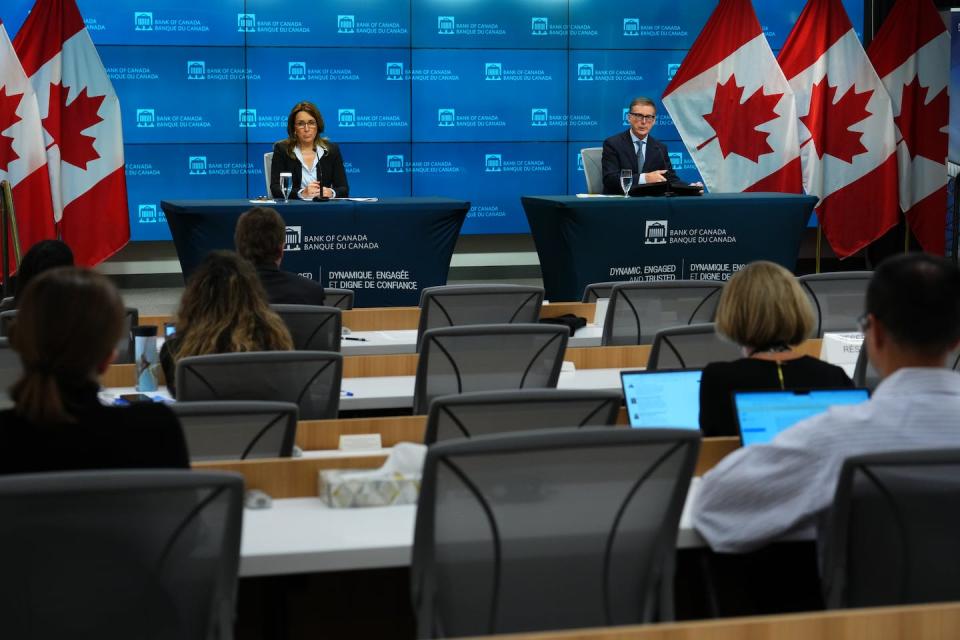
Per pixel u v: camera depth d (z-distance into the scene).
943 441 2.18
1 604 1.88
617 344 5.48
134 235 11.09
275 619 2.70
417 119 11.48
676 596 3.08
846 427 2.22
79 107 8.45
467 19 11.43
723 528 2.31
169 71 10.98
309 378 3.58
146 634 1.96
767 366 2.94
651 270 7.99
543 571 2.16
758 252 8.14
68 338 2.01
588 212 7.79
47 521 1.83
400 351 5.36
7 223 8.05
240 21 11.05
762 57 8.96
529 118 11.62
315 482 2.66
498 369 4.11
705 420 2.96
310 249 7.75
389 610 3.10
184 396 3.47
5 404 3.89
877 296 2.22
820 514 2.25
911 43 9.70
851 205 9.46
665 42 11.70
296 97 11.24
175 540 1.92
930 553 2.17
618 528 2.18
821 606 2.63
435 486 2.02
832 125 9.41
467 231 11.69
